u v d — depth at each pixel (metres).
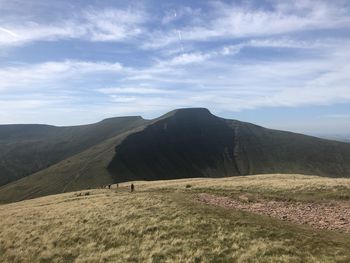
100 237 29.39
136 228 29.55
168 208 34.31
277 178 62.59
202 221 29.00
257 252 22.23
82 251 27.28
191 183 62.12
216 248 23.64
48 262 26.66
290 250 21.94
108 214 35.03
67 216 37.16
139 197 42.44
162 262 23.06
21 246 30.77
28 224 36.75
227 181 61.12
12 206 60.66
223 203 37.53
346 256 20.39
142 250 25.28
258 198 39.53
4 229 36.75
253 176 71.25
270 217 30.30
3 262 28.17
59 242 29.97
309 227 26.89
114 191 62.66
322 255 20.84
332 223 27.67
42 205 51.00
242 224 27.70
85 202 44.22
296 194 40.41
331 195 38.22
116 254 25.50
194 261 22.42
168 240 26.14
